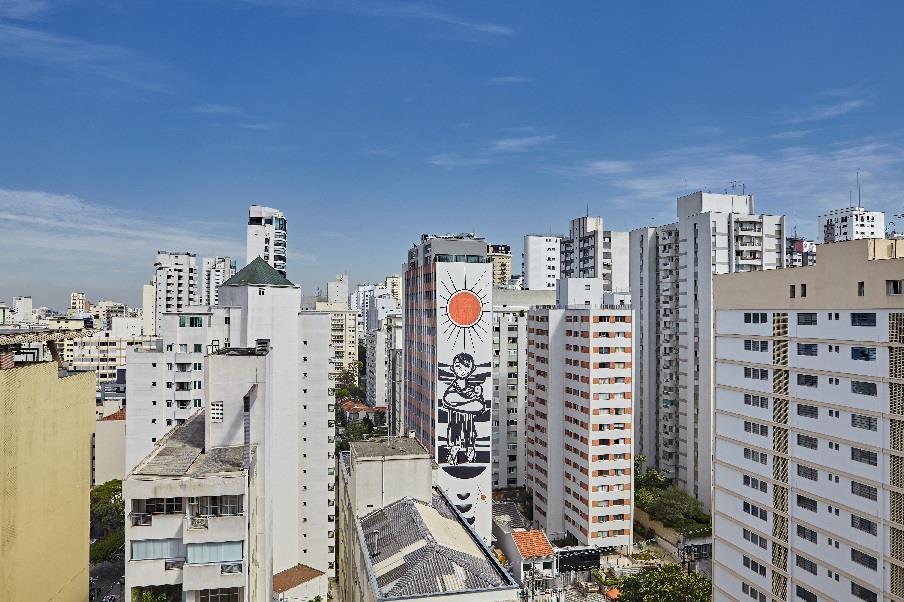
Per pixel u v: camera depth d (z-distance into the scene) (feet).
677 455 354.54
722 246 328.70
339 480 280.31
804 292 181.16
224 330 253.24
